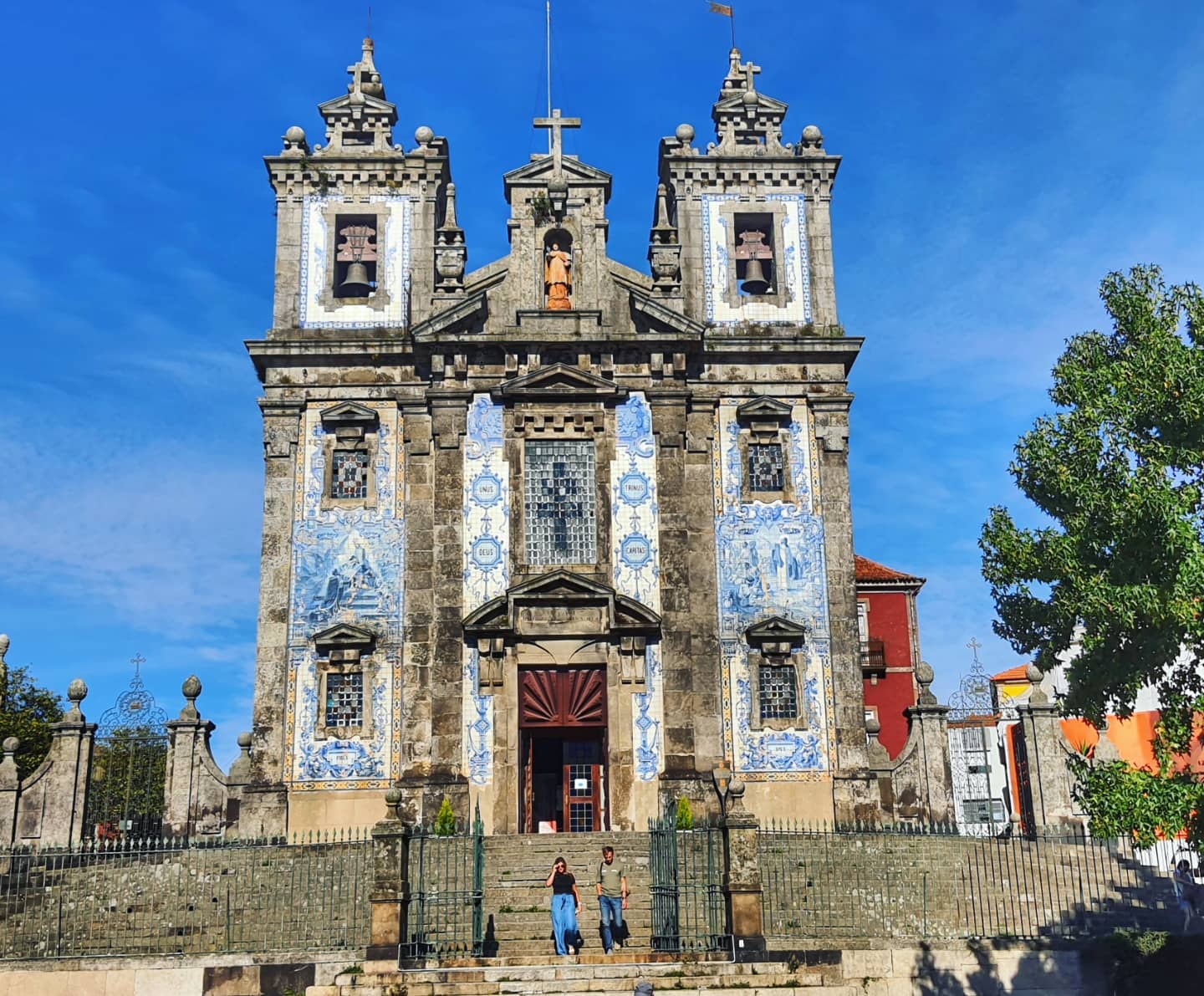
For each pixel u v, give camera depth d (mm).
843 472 35750
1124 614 19484
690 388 35906
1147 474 19750
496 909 25562
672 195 39250
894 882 27047
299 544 34844
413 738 33281
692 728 33438
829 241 37906
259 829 32812
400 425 35719
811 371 36469
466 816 32531
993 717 44125
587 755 34469
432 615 34031
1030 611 21719
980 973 23391
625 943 24297
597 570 34375
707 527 35156
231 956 23266
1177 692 20266
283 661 34000
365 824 33031
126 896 27250
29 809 32594
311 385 35906
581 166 37031
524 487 34906
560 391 35281
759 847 28391
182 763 34250
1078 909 25938
